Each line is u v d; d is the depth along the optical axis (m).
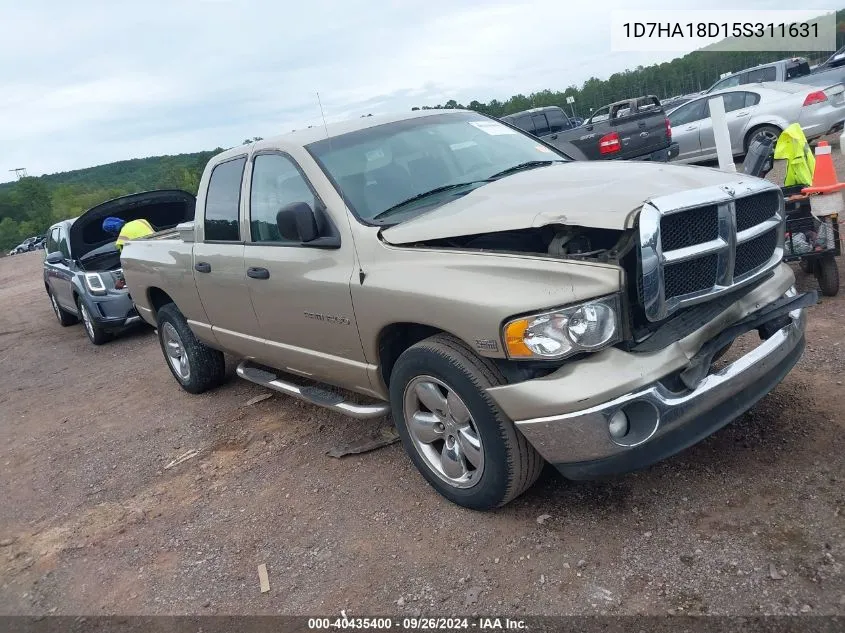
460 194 3.67
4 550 4.04
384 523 3.42
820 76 13.12
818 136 11.41
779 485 3.01
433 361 3.13
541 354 2.73
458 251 3.07
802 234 4.95
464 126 4.46
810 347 4.31
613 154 9.60
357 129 4.19
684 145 12.85
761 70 15.55
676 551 2.75
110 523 4.08
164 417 5.77
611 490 3.25
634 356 2.71
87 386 7.46
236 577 3.26
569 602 2.62
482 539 3.11
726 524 2.84
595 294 2.64
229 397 5.87
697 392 2.79
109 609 3.24
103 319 8.95
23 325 12.78
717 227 2.85
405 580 2.96
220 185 4.79
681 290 2.80
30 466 5.34
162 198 9.16
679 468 3.30
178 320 5.79
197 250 4.99
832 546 2.60
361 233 3.52
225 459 4.62
